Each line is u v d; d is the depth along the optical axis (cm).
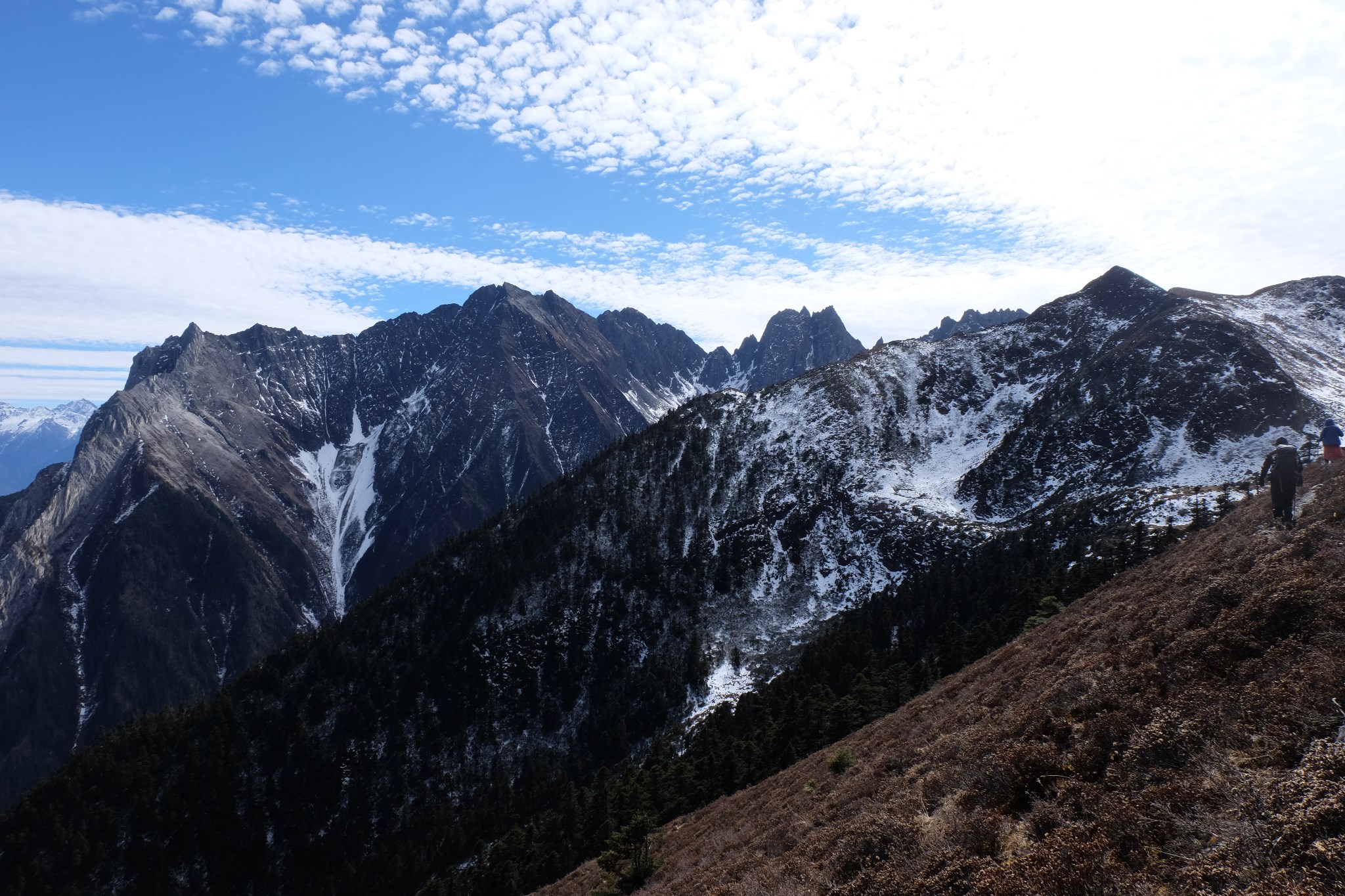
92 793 10038
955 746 2177
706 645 11844
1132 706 1517
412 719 11338
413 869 9350
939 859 1382
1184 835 1033
